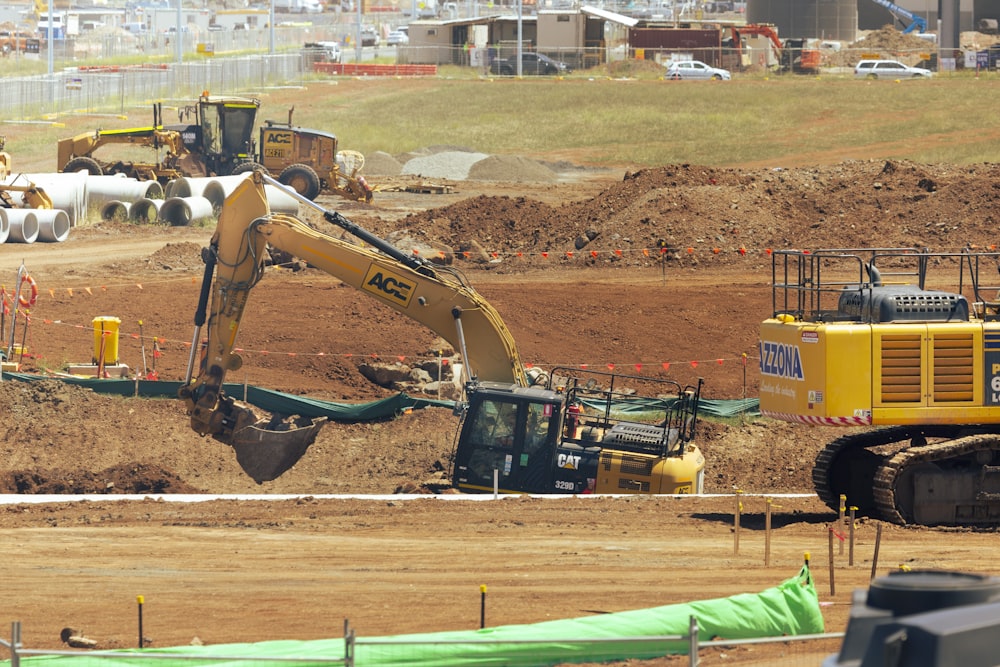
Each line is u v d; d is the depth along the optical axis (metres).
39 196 178.00
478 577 62.88
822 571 63.94
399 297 89.50
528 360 122.62
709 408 109.81
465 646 44.69
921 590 30.31
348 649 40.03
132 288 142.12
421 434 104.44
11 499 82.50
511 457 85.06
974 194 158.38
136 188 194.12
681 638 40.72
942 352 73.62
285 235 88.62
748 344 127.19
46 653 40.16
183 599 59.16
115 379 110.44
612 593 59.84
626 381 118.81
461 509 78.44
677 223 159.38
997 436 74.88
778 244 156.25
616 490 84.25
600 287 142.75
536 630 46.41
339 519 75.81
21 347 117.81
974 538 71.88
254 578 62.75
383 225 177.38
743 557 67.06
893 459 74.25
